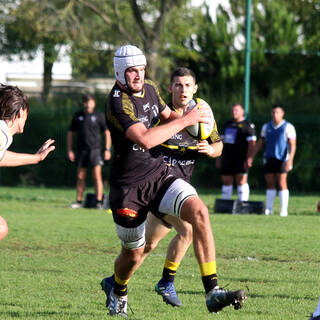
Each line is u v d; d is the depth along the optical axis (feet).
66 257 98.43
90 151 174.91
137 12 284.20
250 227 132.87
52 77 263.90
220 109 245.45
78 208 175.94
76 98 255.70
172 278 68.49
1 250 104.73
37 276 83.82
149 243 70.64
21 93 56.75
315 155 238.07
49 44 289.94
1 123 54.75
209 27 279.49
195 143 72.23
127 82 60.34
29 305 68.03
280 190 165.58
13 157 58.65
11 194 219.41
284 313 64.13
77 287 77.56
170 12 282.15
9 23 285.84
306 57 282.56
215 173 247.09
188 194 59.88
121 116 59.57
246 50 221.66
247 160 170.30
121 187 61.72
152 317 62.95
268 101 260.62
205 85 270.87
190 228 67.67
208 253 57.52
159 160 62.75
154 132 57.88
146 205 61.98
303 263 93.91
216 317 62.69
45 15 274.98
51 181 256.11
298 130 237.66
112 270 88.33
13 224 135.23
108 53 285.23
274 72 281.33
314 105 256.73
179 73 74.38
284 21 291.17
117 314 64.23
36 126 248.52
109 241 114.01
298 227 133.39
